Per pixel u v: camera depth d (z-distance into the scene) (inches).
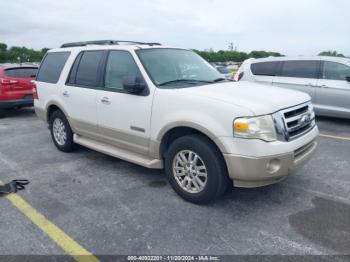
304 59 334.3
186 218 135.7
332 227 127.3
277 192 158.9
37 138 273.4
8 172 193.5
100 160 211.8
